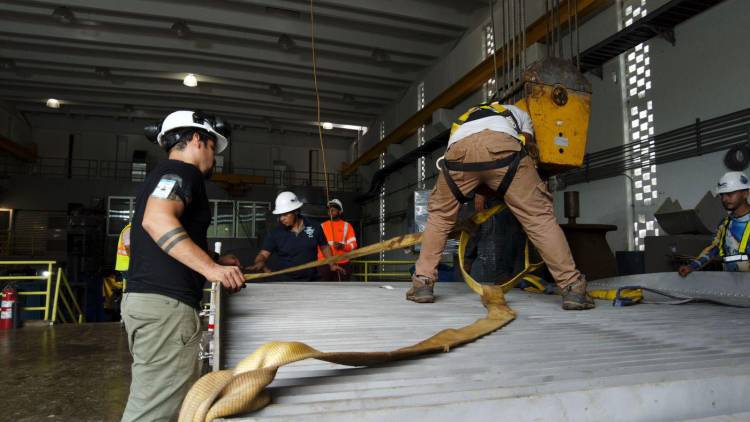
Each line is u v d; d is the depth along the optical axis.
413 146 20.33
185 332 1.60
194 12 15.80
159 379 1.56
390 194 23.02
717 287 3.15
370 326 2.01
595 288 4.00
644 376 1.23
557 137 2.88
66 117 26.45
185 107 24.58
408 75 19.88
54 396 3.36
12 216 22.55
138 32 17.55
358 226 27.09
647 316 2.33
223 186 24.89
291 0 14.94
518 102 3.00
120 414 2.96
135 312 1.56
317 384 1.20
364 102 23.12
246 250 6.91
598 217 9.72
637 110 9.01
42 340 5.93
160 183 1.60
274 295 2.98
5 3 15.37
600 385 1.17
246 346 1.65
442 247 2.75
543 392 1.12
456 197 2.57
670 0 7.92
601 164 9.62
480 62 14.45
